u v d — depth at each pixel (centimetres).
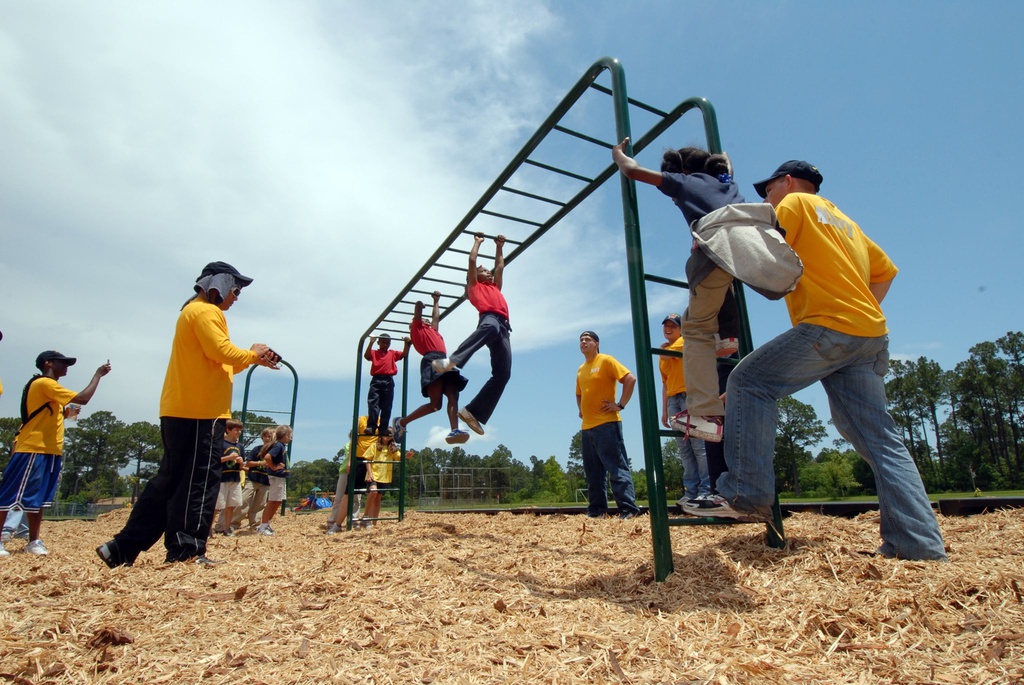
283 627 217
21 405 551
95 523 1144
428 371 554
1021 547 276
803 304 273
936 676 163
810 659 178
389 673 172
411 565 356
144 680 168
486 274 525
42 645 196
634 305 320
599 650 188
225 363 401
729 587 250
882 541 273
